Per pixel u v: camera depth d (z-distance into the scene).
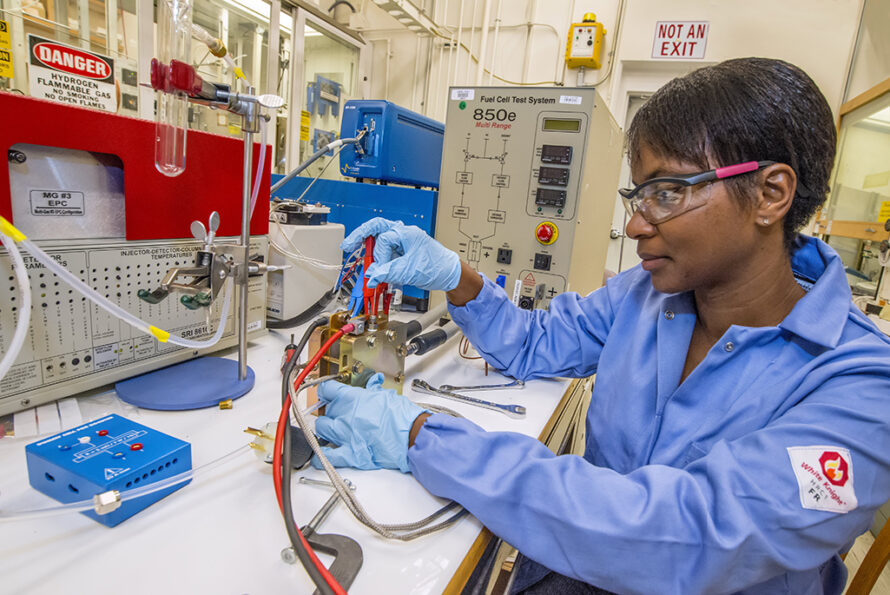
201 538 0.52
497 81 2.91
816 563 0.50
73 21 1.55
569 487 0.55
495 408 0.90
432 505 0.61
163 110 0.76
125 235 0.82
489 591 0.71
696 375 0.71
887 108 2.06
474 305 1.00
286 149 2.51
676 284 0.67
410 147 1.73
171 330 0.92
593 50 2.64
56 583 0.45
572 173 1.32
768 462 0.50
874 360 0.55
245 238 0.84
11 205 0.65
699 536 0.49
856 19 2.37
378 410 0.69
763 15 2.45
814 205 0.63
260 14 2.26
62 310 0.73
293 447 0.67
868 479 0.49
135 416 0.77
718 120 0.55
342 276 0.88
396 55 3.08
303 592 0.46
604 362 0.92
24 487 0.59
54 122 0.67
